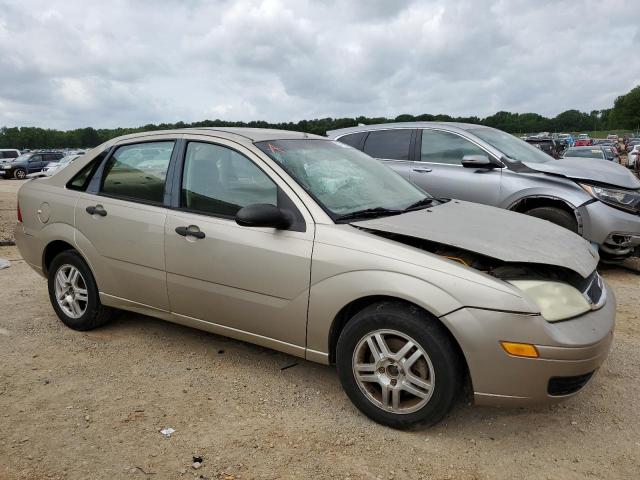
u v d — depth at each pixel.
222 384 3.64
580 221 6.08
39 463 2.76
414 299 2.88
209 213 3.71
